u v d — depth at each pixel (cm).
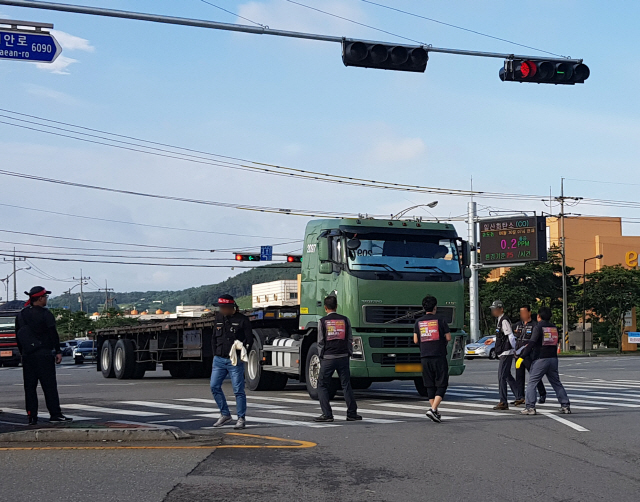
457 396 1686
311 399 1581
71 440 955
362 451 909
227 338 1105
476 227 4969
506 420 1222
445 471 795
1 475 754
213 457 853
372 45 1284
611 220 7788
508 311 6372
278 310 1788
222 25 1230
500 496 688
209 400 1577
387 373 1507
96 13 1188
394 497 679
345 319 1224
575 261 7619
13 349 4416
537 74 1388
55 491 687
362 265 1520
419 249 1569
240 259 4028
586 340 6194
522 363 1299
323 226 1616
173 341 2317
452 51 1334
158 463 816
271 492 692
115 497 665
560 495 695
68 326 9188
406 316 1519
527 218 5347
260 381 1802
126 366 2492
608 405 1482
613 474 791
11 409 1475
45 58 1232
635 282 6575
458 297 1568
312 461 841
